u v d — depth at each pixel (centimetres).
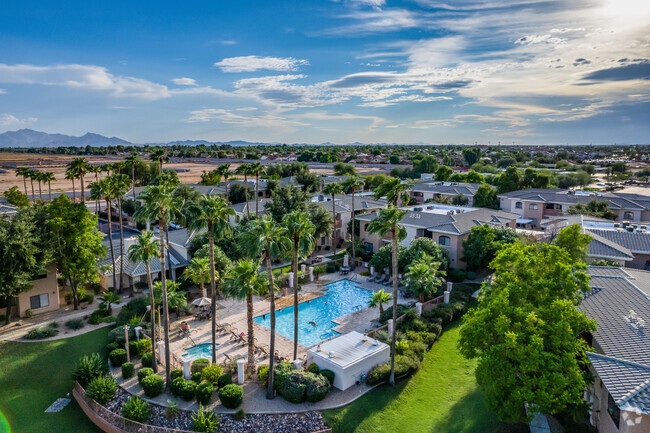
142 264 5119
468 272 5350
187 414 2839
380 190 3425
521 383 2256
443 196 9369
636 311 2658
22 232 3912
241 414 2780
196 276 4447
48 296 4484
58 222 4206
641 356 2169
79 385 3122
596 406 2402
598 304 2900
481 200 8794
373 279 5497
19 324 4119
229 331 4003
